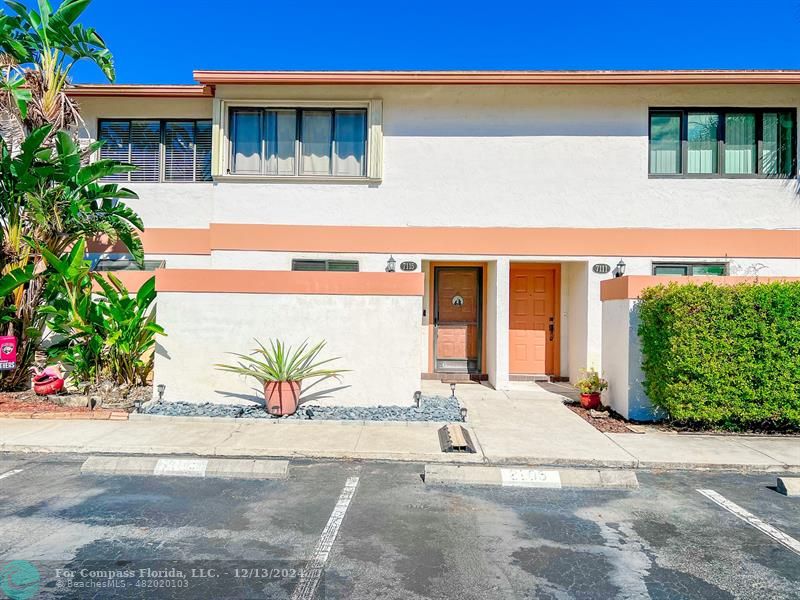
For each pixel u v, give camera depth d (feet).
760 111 33.71
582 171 33.91
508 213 34.06
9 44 29.60
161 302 27.30
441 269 38.63
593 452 20.35
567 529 13.93
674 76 31.94
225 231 34.04
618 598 10.61
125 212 31.94
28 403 26.84
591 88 33.91
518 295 38.58
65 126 31.50
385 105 34.50
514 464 19.61
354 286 27.22
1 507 15.02
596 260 33.65
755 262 33.22
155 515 14.55
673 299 23.34
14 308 28.81
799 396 22.57
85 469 18.29
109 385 28.66
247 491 16.53
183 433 22.56
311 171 34.81
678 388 23.17
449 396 30.71
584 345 33.83
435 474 17.57
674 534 13.66
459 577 11.35
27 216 29.94
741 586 11.11
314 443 21.22
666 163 34.04
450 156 34.32
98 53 31.91
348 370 27.07
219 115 34.24
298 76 32.81
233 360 27.17
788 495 16.52
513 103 34.22
